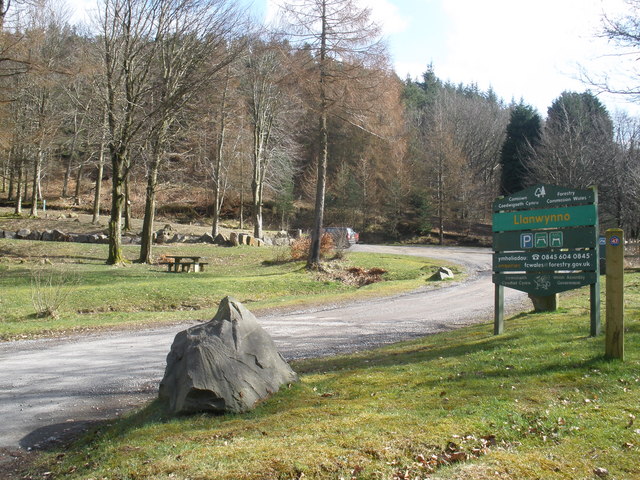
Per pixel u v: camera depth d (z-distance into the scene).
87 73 23.06
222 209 56.59
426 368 6.72
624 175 34.53
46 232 31.00
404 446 3.99
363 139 56.78
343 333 12.03
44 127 35.25
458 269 27.00
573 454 3.82
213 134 36.31
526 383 5.57
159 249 30.64
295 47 22.92
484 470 3.57
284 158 48.16
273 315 15.41
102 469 4.12
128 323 14.28
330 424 4.54
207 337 5.78
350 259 28.83
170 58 24.16
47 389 7.62
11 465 4.93
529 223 8.79
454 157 55.62
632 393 5.06
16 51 21.28
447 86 95.69
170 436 4.70
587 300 12.95
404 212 61.06
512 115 55.12
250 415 5.21
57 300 16.16
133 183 51.59
